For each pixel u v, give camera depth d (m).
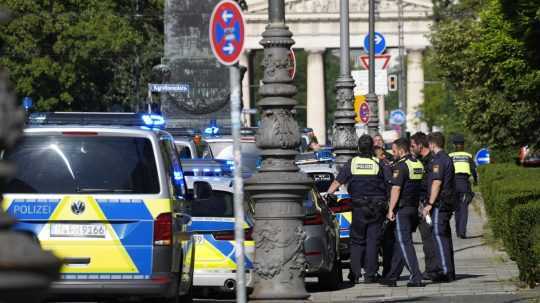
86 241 33.41
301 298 35.03
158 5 182.62
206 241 43.16
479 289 45.66
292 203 35.03
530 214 44.62
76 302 35.69
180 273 36.31
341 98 71.06
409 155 49.09
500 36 60.25
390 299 42.88
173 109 101.19
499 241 70.88
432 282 50.75
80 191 33.66
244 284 27.11
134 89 177.62
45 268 12.59
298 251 35.06
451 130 175.50
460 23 157.38
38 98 164.75
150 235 33.59
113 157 33.97
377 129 89.19
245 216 44.00
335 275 49.75
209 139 71.12
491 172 95.50
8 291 12.41
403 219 48.81
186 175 45.72
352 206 51.59
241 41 28.55
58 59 165.00
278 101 35.38
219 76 101.50
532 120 90.50
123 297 34.06
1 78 12.75
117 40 165.00
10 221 12.90
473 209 114.81
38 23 161.25
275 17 35.91
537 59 55.25
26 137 33.88
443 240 50.56
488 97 105.94
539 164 126.69
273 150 35.12
